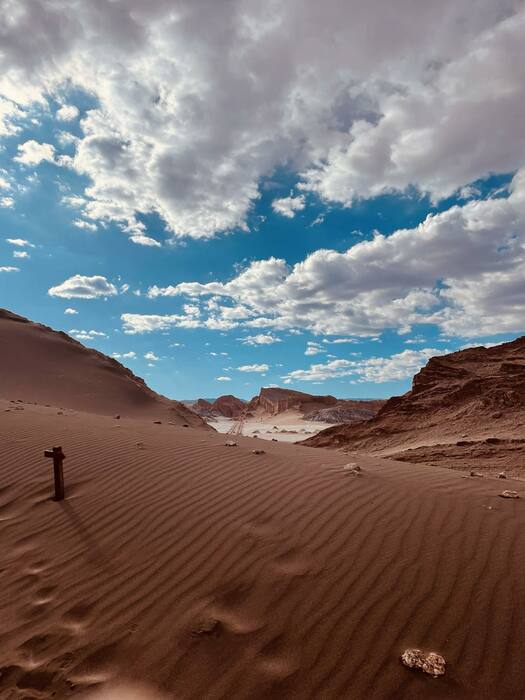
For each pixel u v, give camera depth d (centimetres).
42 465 727
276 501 554
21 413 1211
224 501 559
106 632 338
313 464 739
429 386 3195
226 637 322
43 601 387
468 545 428
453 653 297
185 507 548
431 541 438
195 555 436
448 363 3525
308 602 355
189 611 353
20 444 843
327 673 286
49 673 302
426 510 513
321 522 489
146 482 641
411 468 748
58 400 3544
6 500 615
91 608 370
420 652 294
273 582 383
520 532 451
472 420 2359
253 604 357
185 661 303
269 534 468
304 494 574
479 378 2858
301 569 400
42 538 505
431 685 273
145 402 4203
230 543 453
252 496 573
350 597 358
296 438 5003
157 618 349
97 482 652
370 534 457
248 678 285
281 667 293
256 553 431
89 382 4200
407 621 328
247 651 308
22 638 341
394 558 410
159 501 571
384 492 576
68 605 377
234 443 921
